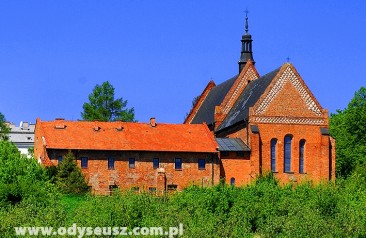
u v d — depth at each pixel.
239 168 126.00
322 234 83.00
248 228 88.75
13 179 103.56
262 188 102.19
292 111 128.00
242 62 147.75
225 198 96.94
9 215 83.56
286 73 128.62
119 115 176.38
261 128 126.88
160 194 116.06
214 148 125.38
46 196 100.38
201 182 124.31
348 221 86.31
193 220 83.69
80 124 126.88
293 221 84.50
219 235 80.38
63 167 116.62
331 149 129.12
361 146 147.00
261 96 127.56
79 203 100.44
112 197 90.50
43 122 126.06
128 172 122.50
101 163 121.75
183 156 124.50
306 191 102.19
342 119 158.62
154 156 123.69
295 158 127.44
